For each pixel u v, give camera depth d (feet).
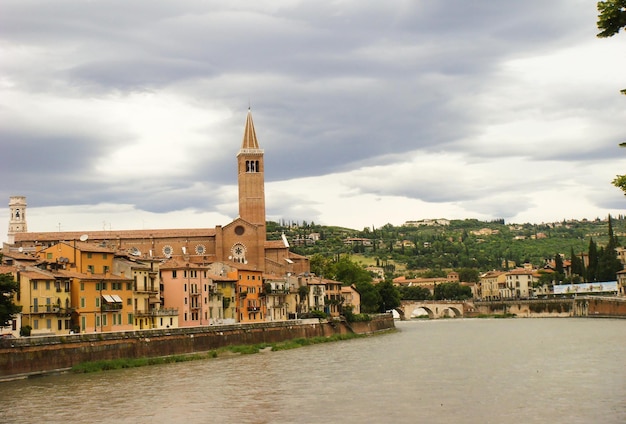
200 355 517.14
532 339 644.69
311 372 431.02
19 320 447.42
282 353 560.61
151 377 412.36
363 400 331.77
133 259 594.24
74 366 431.02
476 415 294.46
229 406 322.55
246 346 574.15
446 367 444.55
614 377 381.81
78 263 527.40
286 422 288.30
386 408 312.09
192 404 328.29
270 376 415.44
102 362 445.37
